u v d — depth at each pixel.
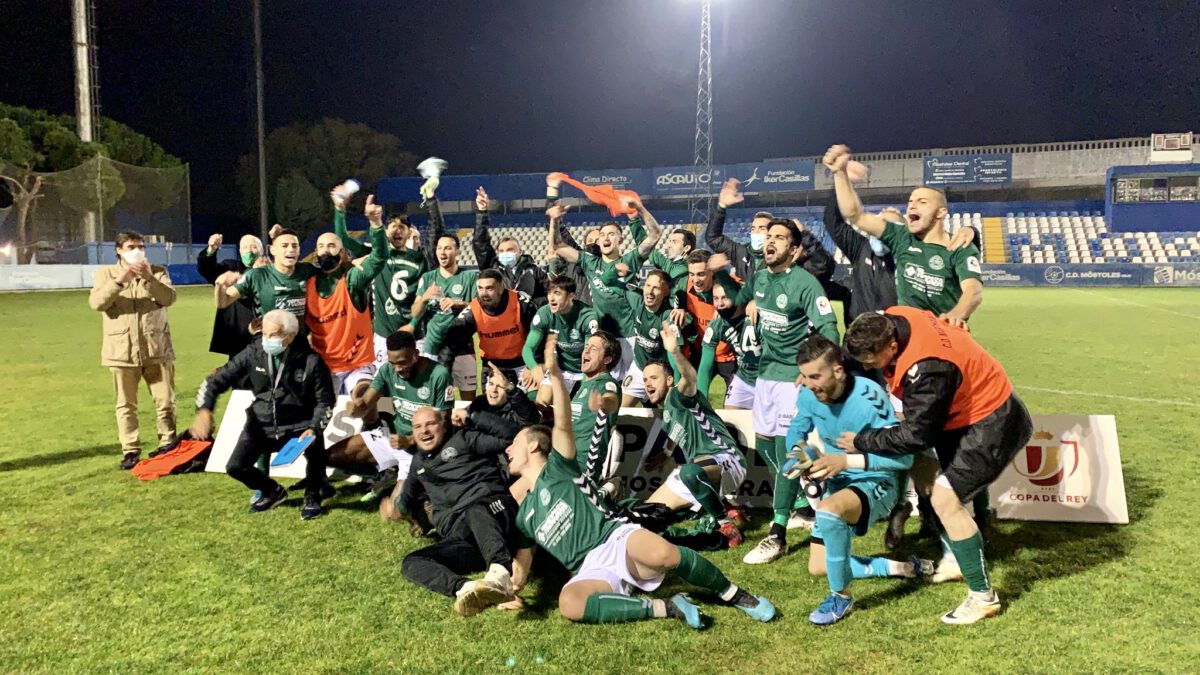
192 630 3.79
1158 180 39.38
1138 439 7.37
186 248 37.88
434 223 8.95
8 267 29.70
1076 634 3.62
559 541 3.98
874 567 4.27
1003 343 14.83
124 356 6.67
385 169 50.38
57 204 33.56
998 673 3.30
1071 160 44.91
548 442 4.43
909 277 5.05
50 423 8.57
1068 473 5.20
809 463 3.82
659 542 3.83
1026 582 4.22
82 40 34.97
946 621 3.76
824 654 3.48
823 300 4.99
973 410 3.74
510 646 3.59
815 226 42.56
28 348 14.59
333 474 6.50
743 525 5.36
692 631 3.71
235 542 4.99
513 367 7.17
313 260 6.76
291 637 3.71
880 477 3.98
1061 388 10.15
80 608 4.04
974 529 3.76
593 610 3.77
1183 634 3.60
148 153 40.19
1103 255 38.78
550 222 9.12
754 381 5.98
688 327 7.10
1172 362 12.34
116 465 6.88
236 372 5.50
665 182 45.66
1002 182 45.00
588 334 6.82
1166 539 4.81
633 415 5.79
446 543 4.28
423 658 3.49
